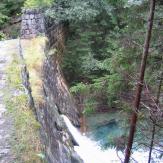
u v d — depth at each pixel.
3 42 11.63
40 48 11.48
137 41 8.01
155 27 7.65
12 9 17.06
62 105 12.49
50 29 14.09
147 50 6.84
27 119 6.32
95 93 9.20
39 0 14.35
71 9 15.15
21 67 8.72
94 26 16.64
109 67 8.98
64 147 8.88
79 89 9.57
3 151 5.50
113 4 16.44
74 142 11.24
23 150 5.53
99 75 15.30
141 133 7.73
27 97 7.11
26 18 12.41
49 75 11.51
